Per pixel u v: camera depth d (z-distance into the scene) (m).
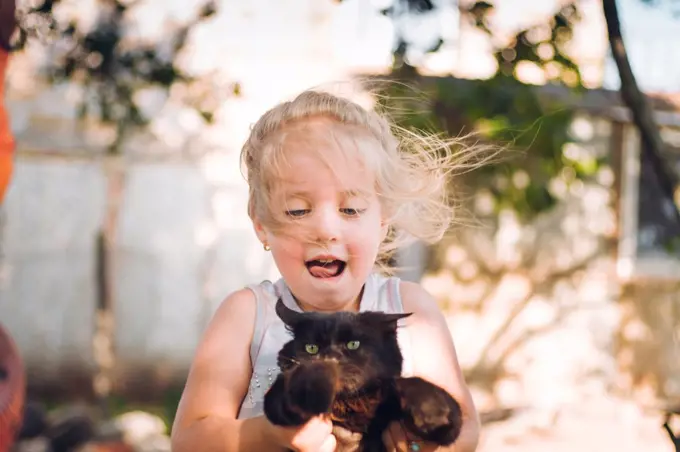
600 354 10.84
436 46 5.43
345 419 1.77
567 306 10.77
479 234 10.43
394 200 2.18
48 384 10.39
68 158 10.42
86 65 6.39
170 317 10.66
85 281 10.58
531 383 10.70
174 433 2.06
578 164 7.82
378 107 3.21
